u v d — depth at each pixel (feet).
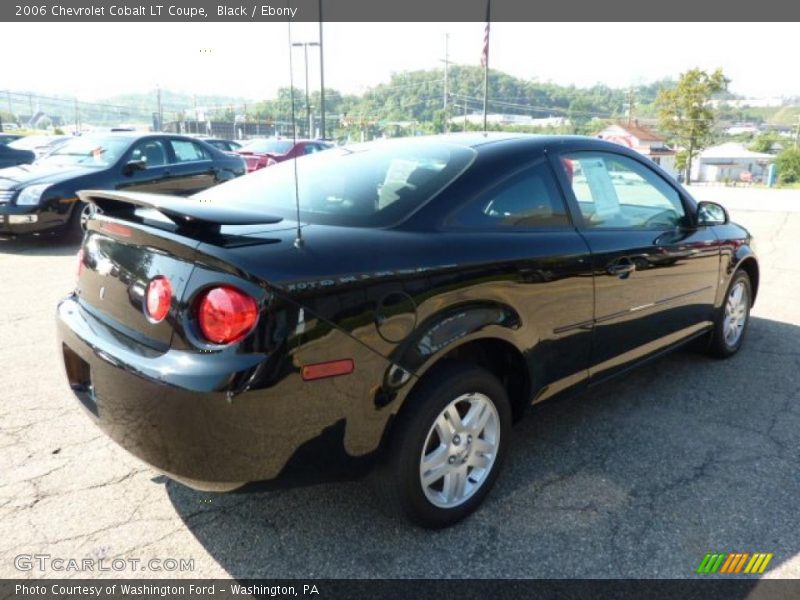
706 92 158.40
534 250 8.55
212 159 32.76
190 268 6.51
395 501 7.56
